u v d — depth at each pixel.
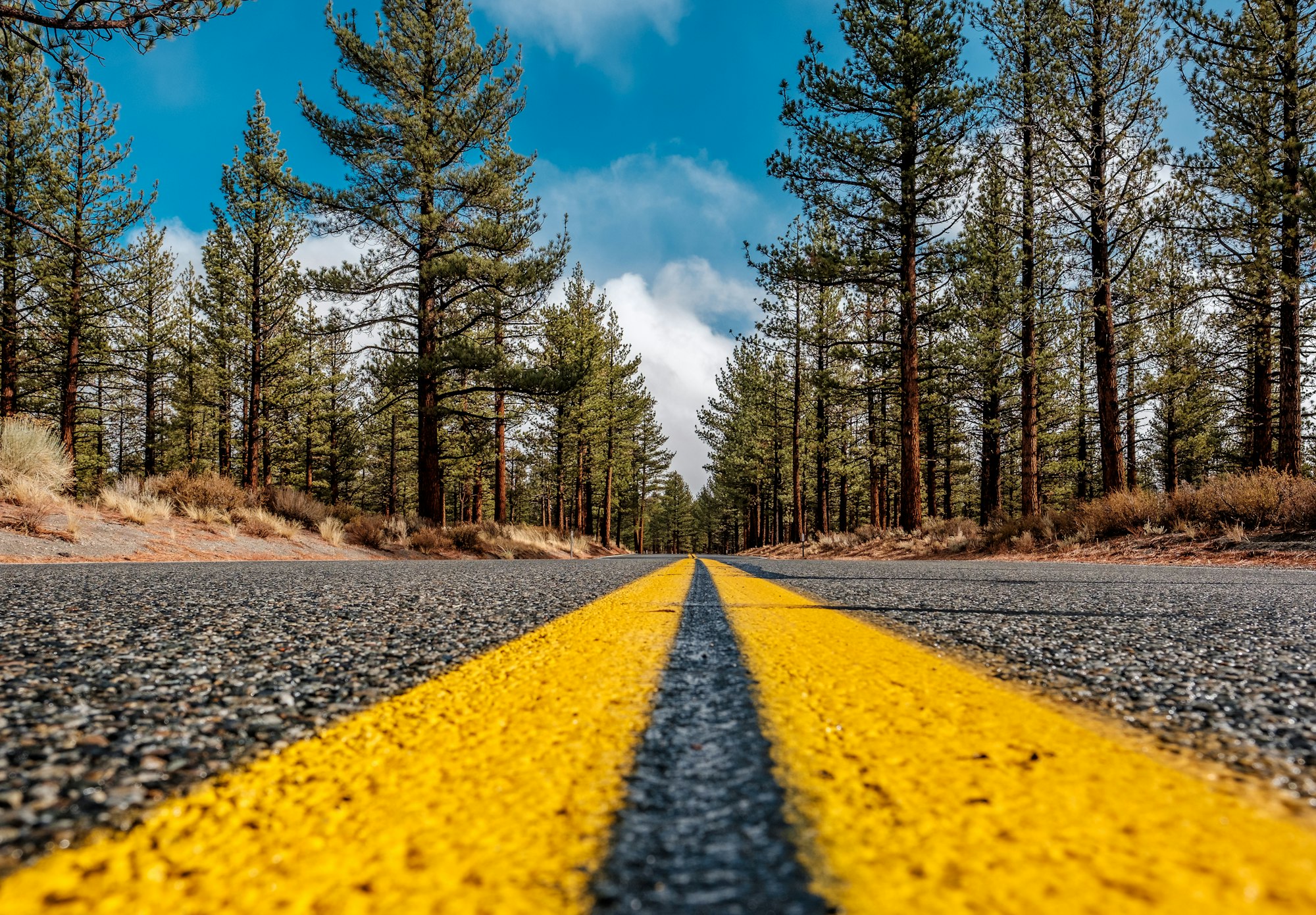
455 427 30.86
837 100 15.28
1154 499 11.53
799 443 31.06
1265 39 12.39
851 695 1.05
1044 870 0.45
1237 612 2.36
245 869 0.47
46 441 10.08
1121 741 0.80
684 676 1.20
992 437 24.64
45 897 0.42
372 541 13.28
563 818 0.57
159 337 27.97
